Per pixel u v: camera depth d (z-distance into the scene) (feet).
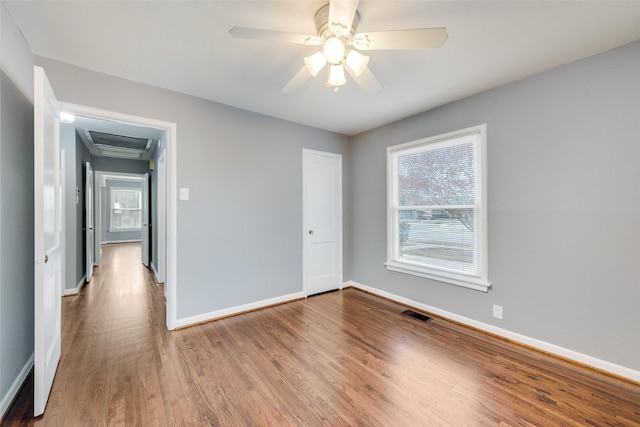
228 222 10.06
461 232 9.52
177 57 6.95
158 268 14.69
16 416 5.20
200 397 5.78
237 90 8.79
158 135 14.11
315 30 5.91
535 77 7.70
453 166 9.74
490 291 8.66
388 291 12.07
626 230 6.37
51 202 6.13
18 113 5.90
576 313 7.06
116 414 5.28
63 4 5.14
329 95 9.13
